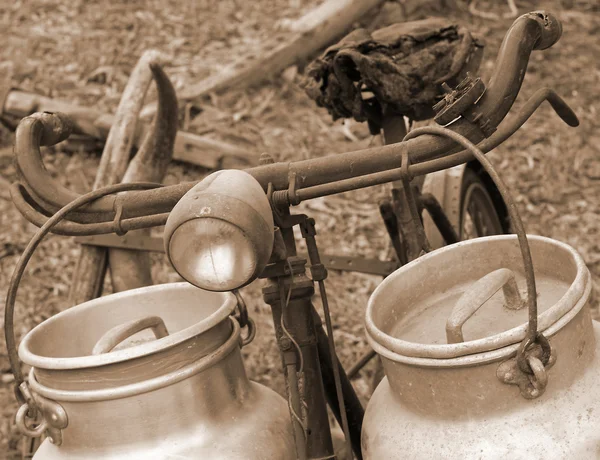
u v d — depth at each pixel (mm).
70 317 1608
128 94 2949
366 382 3246
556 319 1174
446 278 1498
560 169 5004
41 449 1476
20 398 1434
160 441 1346
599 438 1172
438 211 2322
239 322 1578
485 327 1357
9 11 6508
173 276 4129
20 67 5691
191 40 6191
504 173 4996
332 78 2164
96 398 1319
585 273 1265
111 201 1522
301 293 1462
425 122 3301
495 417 1191
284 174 1412
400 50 2154
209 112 5371
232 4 6715
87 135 5047
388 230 2332
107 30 6270
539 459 1157
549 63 6062
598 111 5539
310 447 1482
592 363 1253
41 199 1580
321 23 5738
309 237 1461
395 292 1459
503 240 1459
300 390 1483
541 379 1133
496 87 1371
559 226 4535
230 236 1156
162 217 1467
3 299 3982
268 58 5633
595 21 6574
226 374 1426
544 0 6828
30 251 1417
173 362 1337
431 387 1215
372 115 2271
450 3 6512
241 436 1390
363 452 1358
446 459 1197
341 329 3689
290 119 5414
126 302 1652
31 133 1607
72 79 5672
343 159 1402
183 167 4934
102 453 1350
